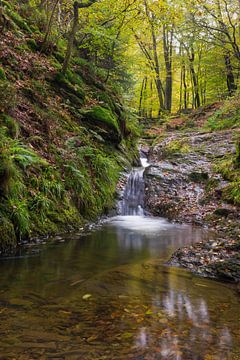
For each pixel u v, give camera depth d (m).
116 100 12.62
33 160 6.01
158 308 3.20
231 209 7.90
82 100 10.49
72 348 2.42
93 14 11.34
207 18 16.31
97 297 3.42
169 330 2.77
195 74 28.48
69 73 10.51
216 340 2.63
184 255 5.00
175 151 13.53
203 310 3.19
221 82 23.38
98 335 2.63
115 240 6.29
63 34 12.55
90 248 5.56
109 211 8.59
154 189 9.97
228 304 3.36
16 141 6.16
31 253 5.02
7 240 4.94
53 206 6.42
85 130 9.63
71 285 3.75
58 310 3.06
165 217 8.83
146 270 4.42
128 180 10.26
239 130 14.16
